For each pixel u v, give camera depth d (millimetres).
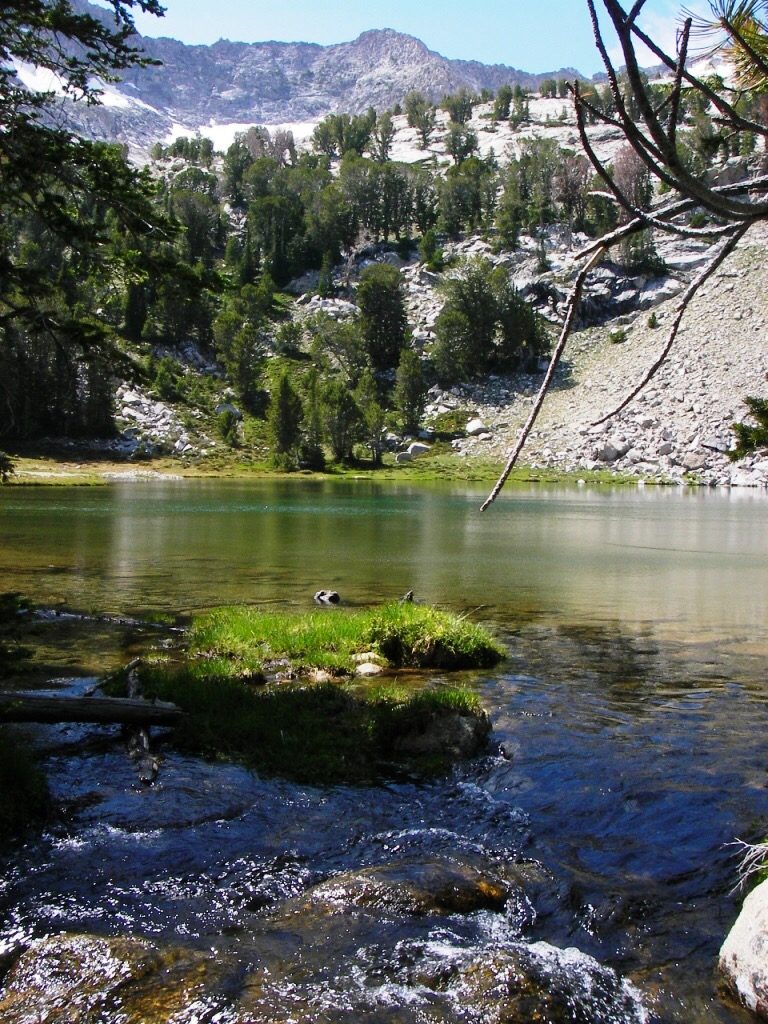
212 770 9875
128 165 12117
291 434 123312
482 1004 5262
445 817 8648
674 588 26516
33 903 6668
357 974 5637
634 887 7102
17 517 48406
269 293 183000
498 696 13336
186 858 7559
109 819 8375
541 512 60781
